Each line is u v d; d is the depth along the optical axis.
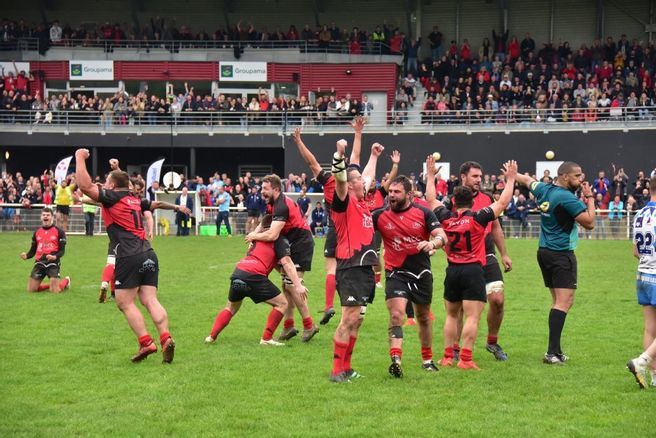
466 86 43.28
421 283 9.52
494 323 10.57
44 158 45.38
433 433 7.41
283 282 11.77
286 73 46.75
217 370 9.78
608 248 27.33
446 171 41.59
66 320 13.20
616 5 49.03
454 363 10.23
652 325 9.36
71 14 51.41
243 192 36.41
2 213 35.06
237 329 12.59
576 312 14.24
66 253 24.45
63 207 31.61
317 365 10.07
